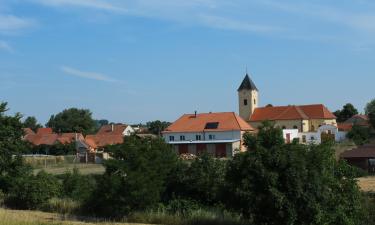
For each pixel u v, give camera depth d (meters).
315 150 24.88
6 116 45.78
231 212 28.27
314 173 24.12
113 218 32.00
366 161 74.50
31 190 38.81
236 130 113.75
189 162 36.22
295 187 23.77
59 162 100.31
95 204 33.97
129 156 32.28
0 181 42.62
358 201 25.67
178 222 29.47
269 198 23.95
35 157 103.25
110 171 32.34
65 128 186.62
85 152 116.88
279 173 24.19
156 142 34.16
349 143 111.88
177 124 120.56
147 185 31.44
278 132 25.34
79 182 43.16
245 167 25.03
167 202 33.44
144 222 30.36
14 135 45.31
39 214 34.16
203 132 116.12
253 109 151.38
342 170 25.81
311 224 24.25
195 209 31.53
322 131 126.31
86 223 29.06
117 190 31.45
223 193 26.59
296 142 25.44
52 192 39.41
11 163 43.94
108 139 135.25
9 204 40.12
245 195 24.53
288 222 23.92
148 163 32.31
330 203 24.69
